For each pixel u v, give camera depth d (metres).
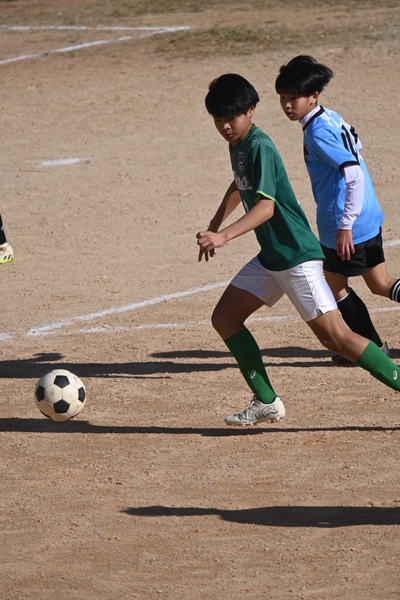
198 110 60.59
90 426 23.66
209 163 51.81
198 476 20.47
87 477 20.70
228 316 22.20
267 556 16.97
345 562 16.58
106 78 68.00
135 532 18.11
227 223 43.38
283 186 20.97
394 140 53.44
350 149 24.52
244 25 78.06
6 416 24.61
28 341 30.44
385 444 21.67
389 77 63.81
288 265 21.25
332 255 25.67
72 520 18.75
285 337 29.94
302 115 24.27
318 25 76.56
